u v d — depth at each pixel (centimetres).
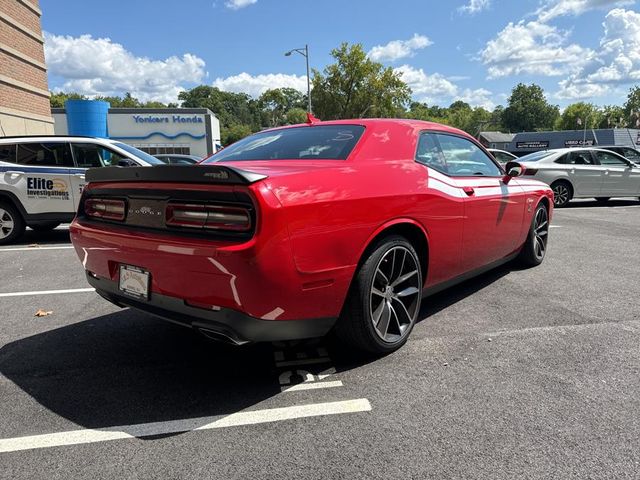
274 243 227
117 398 261
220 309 236
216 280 231
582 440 216
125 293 281
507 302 411
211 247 229
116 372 292
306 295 248
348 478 194
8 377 286
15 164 708
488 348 317
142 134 3653
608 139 5944
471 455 207
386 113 4200
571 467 198
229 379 282
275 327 246
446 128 389
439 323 362
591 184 1188
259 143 357
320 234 247
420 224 314
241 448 215
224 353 319
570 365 290
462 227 360
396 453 209
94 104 3447
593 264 546
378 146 317
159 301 260
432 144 361
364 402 252
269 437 223
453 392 260
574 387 264
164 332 358
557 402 248
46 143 726
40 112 1401
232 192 231
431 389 264
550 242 684
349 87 4131
